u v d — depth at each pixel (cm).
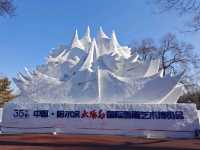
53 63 3453
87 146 1944
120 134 2658
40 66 3481
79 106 2789
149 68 3094
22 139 2267
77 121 2755
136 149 1828
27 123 2834
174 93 2903
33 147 1848
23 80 3344
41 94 3173
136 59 3244
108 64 3216
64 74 3369
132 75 3120
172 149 1839
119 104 2723
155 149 1834
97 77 3056
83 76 3145
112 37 3522
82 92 3061
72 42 3641
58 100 3086
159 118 2631
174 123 2603
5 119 2881
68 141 2181
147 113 2658
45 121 2806
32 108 2866
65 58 3534
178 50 5200
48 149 1772
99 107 2750
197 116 2597
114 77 3056
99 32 3612
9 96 5928
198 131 2562
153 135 2605
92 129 2711
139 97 2898
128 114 2684
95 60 3294
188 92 5584
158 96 2850
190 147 1938
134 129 2644
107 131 2684
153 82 2898
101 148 1855
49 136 2483
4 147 1830
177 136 2575
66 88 3131
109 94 2992
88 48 3638
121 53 3550
